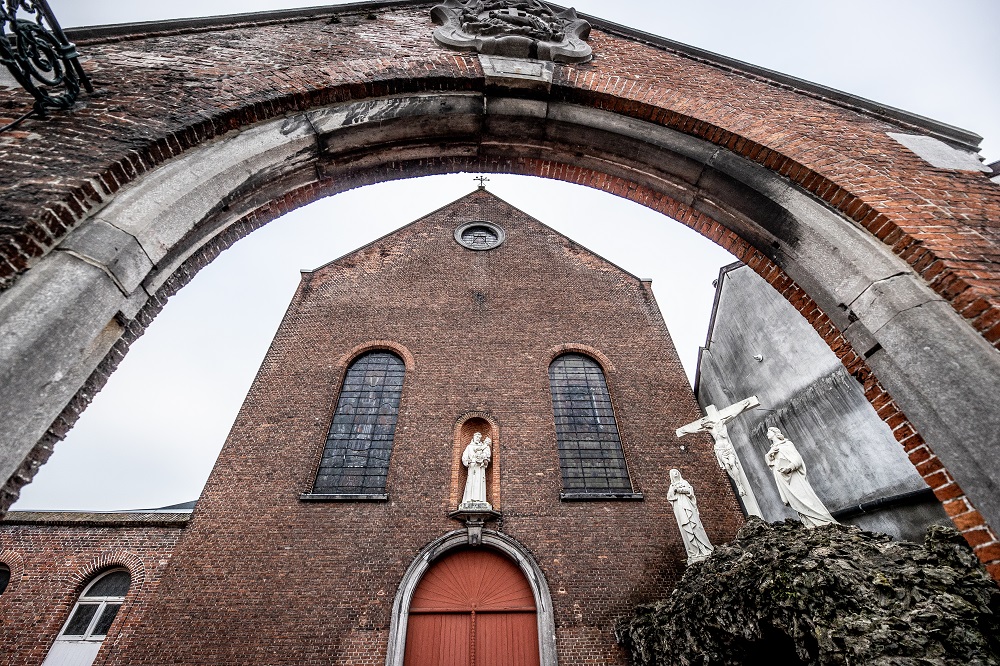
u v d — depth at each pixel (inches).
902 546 207.5
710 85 194.5
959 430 97.0
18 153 106.3
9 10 99.7
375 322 478.6
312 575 313.1
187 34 172.1
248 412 399.5
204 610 295.0
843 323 131.8
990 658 159.0
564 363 472.1
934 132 179.3
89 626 307.1
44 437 89.8
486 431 415.2
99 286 97.7
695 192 176.7
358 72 166.1
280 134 148.6
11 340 81.8
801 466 280.4
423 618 311.6
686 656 259.8
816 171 143.9
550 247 580.4
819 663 191.0
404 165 188.9
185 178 123.6
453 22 205.8
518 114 179.0
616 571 330.6
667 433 421.4
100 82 133.5
